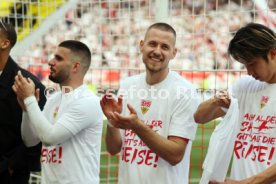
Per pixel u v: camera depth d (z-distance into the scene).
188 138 6.36
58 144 6.92
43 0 11.79
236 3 20.89
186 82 6.53
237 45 5.47
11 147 7.22
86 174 6.99
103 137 10.23
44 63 12.41
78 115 6.83
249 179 5.34
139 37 14.08
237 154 6.00
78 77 7.16
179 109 6.35
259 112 5.86
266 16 10.45
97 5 15.82
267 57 5.45
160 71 6.42
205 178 5.71
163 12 10.53
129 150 6.55
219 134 5.76
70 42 7.18
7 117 7.14
